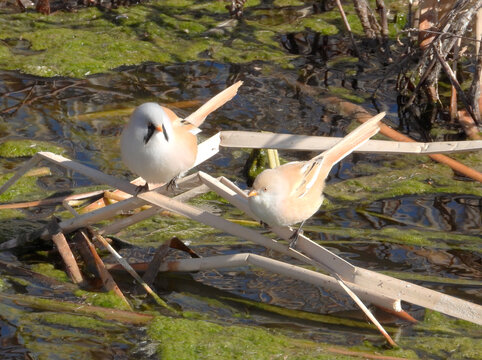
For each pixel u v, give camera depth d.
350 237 7.52
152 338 5.83
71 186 8.25
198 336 5.87
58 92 9.99
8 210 7.79
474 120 9.79
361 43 11.62
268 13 12.56
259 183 5.79
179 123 6.32
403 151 6.57
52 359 5.53
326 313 6.36
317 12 12.63
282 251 6.23
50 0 12.27
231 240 7.51
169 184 6.67
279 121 9.56
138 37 11.47
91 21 11.86
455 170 8.86
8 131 9.07
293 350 5.73
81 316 6.09
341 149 6.27
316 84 10.53
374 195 8.37
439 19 10.38
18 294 6.40
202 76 10.57
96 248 7.21
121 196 7.87
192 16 12.30
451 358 5.74
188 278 6.84
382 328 5.91
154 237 7.54
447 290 6.67
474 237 7.58
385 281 6.02
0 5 12.22
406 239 7.51
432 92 10.21
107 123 9.40
